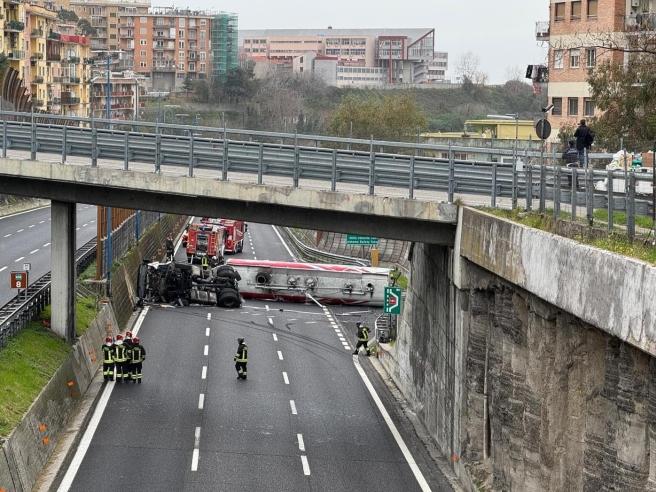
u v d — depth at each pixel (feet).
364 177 145.18
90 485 124.36
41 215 403.75
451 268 140.77
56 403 147.33
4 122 161.38
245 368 183.01
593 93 208.54
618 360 89.20
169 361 194.59
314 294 268.41
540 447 107.24
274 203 147.02
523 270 109.09
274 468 134.92
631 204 93.91
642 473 86.07
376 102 420.36
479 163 139.44
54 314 173.88
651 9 271.49
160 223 352.28
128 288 246.88
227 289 258.16
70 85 639.35
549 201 124.88
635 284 80.79
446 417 141.79
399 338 184.14
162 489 124.26
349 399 172.45
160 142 153.58
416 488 129.49
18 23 540.93
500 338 123.75
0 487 109.60
